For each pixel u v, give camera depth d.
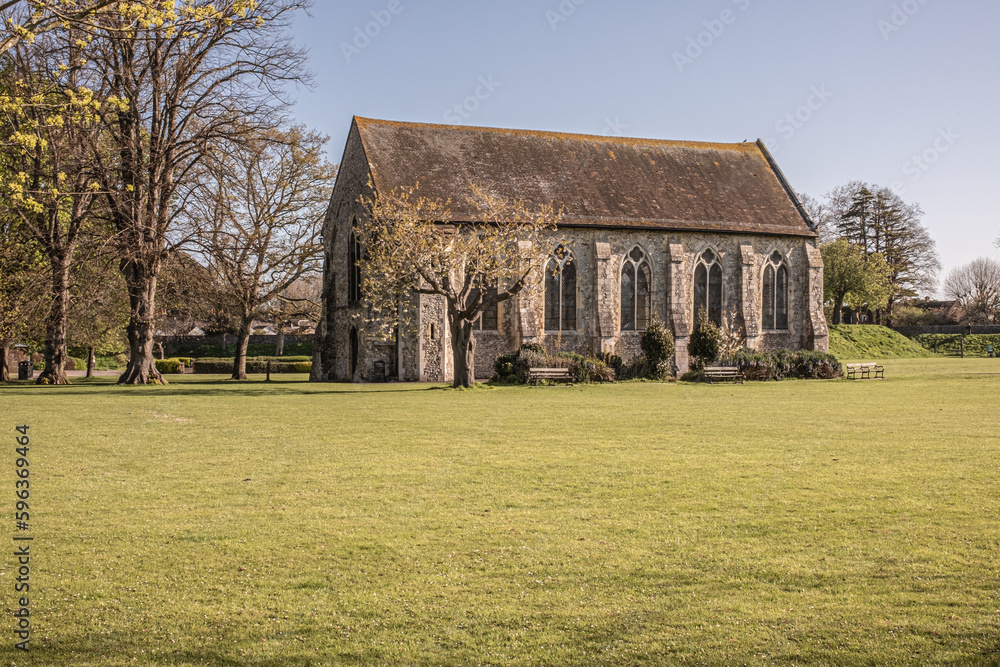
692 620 7.29
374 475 13.55
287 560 8.95
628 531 10.05
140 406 25.86
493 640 6.92
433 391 34.34
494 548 9.36
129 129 35.69
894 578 8.28
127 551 9.23
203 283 42.12
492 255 35.94
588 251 45.38
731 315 48.97
